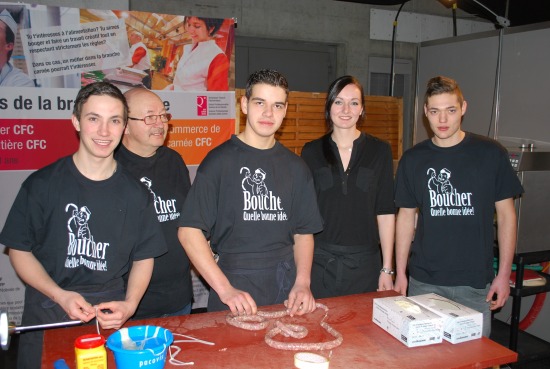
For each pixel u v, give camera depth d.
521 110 3.40
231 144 1.87
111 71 3.19
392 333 1.56
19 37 2.96
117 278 1.80
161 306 2.11
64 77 3.08
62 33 3.04
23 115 3.02
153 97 2.09
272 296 1.85
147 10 4.22
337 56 5.10
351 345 1.49
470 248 2.23
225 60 3.47
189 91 3.40
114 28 3.16
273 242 1.86
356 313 1.74
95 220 1.72
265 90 1.76
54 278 1.73
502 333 3.50
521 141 3.35
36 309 1.73
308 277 1.84
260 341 1.50
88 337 1.30
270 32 4.72
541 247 2.88
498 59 3.54
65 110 3.11
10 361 2.99
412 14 5.31
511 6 4.27
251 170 1.84
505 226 2.29
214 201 1.81
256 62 4.78
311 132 4.01
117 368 1.25
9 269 3.06
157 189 2.12
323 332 1.57
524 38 3.36
